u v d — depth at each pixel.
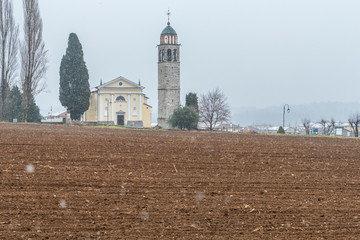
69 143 56.94
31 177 35.00
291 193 33.00
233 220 26.30
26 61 158.38
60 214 26.38
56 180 34.38
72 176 35.94
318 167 44.66
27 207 27.47
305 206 29.44
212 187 34.12
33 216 25.89
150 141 64.88
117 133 86.12
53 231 23.66
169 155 48.97
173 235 23.59
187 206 28.75
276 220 26.50
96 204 28.55
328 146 65.81
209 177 37.72
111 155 47.28
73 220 25.42
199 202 29.73
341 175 40.59
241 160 47.38
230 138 79.62
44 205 27.97
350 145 68.81
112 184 33.88
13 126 103.75
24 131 79.31
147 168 40.72
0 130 80.62
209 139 74.25
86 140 62.25
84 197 30.03
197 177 37.56
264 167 43.50
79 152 48.53
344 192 33.78
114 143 59.28
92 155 46.72
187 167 42.00
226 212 27.75
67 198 29.64
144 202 29.34
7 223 24.62
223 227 25.06
